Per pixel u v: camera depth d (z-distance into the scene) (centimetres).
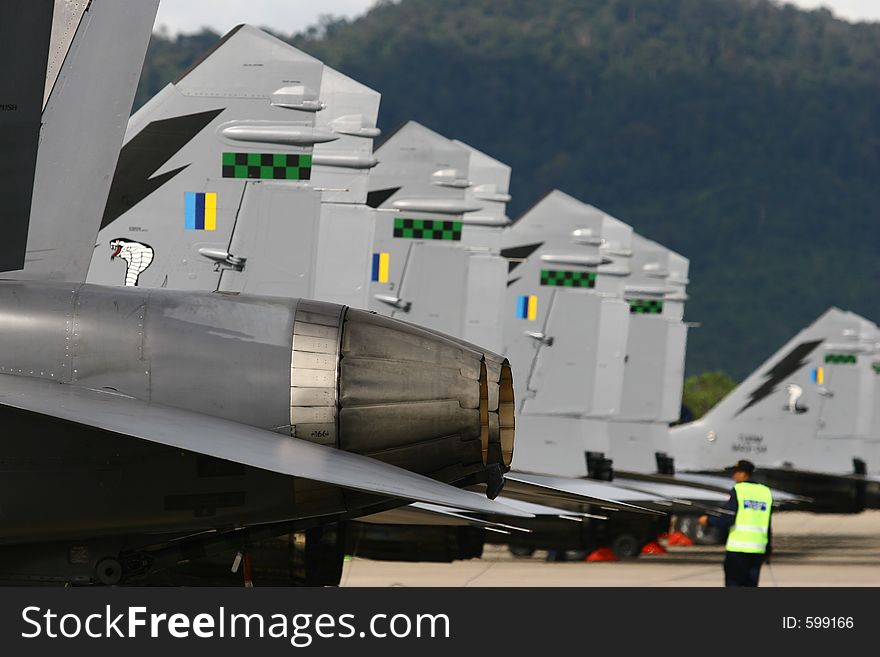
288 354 2480
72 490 2416
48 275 2542
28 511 2405
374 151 5741
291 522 2650
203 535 2605
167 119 3969
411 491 2103
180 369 2448
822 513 9975
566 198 7050
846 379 10481
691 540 8981
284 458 2175
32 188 2428
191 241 3947
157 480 2444
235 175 3975
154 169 3956
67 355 2438
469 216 6109
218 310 2495
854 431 10481
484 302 6028
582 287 6988
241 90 3988
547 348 6956
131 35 2627
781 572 7281
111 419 2184
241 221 3966
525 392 6938
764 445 10281
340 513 2636
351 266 4694
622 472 8150
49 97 2564
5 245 2425
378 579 6241
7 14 2339
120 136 2608
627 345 8425
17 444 2398
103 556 2495
